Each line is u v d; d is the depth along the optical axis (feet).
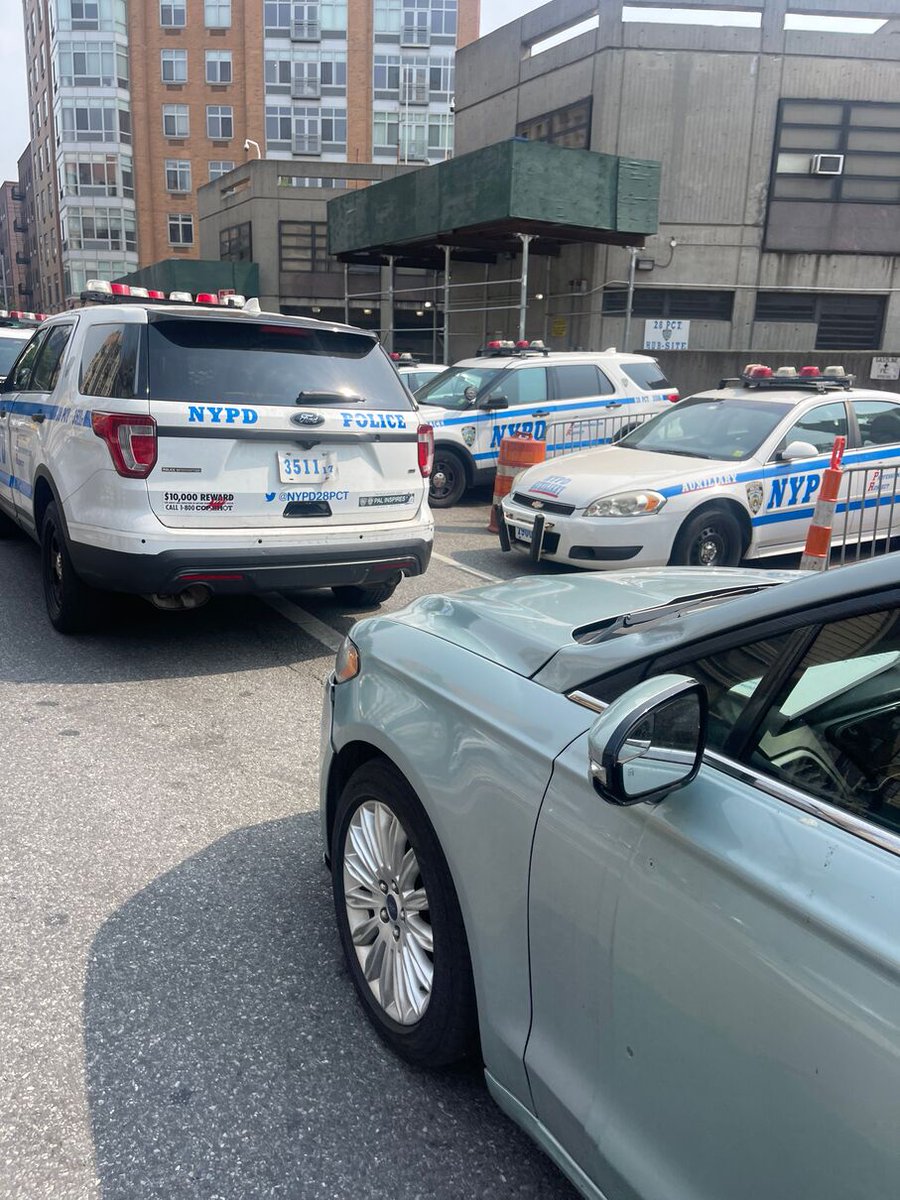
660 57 61.21
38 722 14.34
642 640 6.17
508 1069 6.21
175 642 18.43
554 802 5.77
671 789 5.02
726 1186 4.55
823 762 4.92
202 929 9.36
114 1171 6.52
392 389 17.70
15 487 21.39
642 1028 5.08
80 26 166.71
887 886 4.20
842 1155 3.97
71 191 172.04
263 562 15.88
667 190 63.00
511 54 69.67
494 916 6.23
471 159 54.54
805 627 5.15
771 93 62.03
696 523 22.82
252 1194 6.38
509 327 71.87
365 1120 7.06
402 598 22.11
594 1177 5.43
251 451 15.76
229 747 13.67
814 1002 4.14
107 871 10.34
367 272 101.50
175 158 172.96
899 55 61.93
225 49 169.89
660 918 4.96
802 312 65.82
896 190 64.08
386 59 171.63
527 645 7.14
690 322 65.31
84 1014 8.08
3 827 11.20
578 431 37.17
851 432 25.64
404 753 7.15
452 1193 6.46
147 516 15.11
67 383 17.35
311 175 100.73
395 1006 7.61
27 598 21.25
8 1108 7.03
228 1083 7.36
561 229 56.08
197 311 15.89
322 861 10.69
